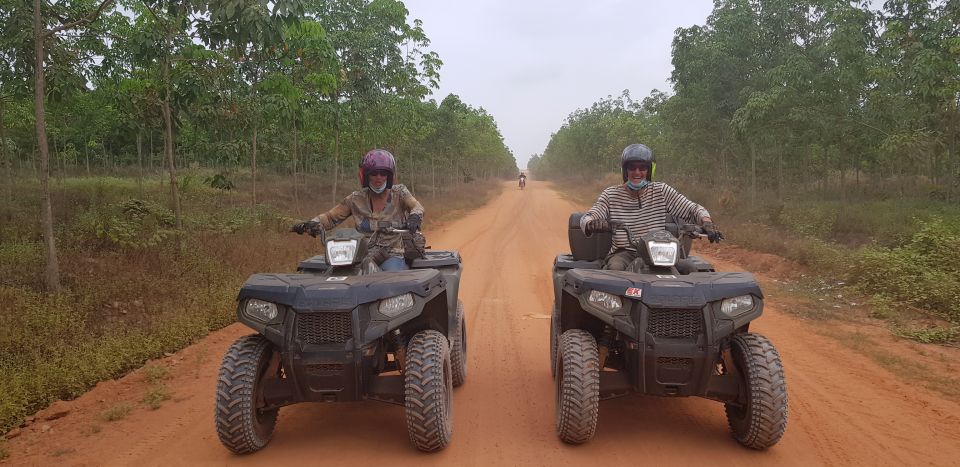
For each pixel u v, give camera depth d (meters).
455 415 4.57
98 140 25.80
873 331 7.25
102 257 8.78
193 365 5.86
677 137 24.78
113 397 5.04
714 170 27.22
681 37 23.42
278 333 3.67
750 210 18.44
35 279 7.39
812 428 4.32
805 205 17.17
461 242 16.34
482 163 65.31
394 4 16.58
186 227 11.19
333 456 3.85
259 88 11.61
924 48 14.29
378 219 4.91
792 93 17.22
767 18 20.20
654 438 4.13
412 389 3.74
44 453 3.96
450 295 4.62
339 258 4.08
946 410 4.67
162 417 4.59
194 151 17.52
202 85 9.66
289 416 4.59
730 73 21.67
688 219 5.00
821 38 18.38
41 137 7.13
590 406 3.79
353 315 3.62
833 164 23.05
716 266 12.24
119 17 10.77
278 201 21.03
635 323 3.76
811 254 11.12
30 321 6.02
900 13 16.06
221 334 6.96
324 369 3.68
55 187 14.41
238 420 3.67
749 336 3.94
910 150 14.52
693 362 3.68
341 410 4.71
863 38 15.82
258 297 3.74
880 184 23.11
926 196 18.02
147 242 9.27
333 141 19.77
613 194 5.05
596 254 5.12
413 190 31.36
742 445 3.99
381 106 17.27
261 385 3.87
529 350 6.42
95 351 5.75
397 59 17.12
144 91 10.52
